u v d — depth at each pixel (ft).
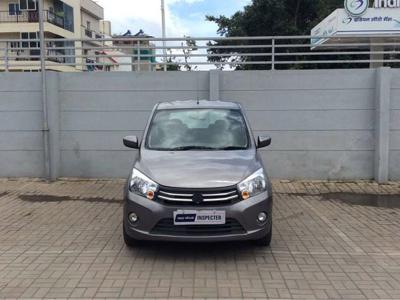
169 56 38.83
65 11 153.48
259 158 21.17
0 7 141.59
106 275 17.75
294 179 38.29
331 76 37.68
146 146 22.02
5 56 39.60
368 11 44.52
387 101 36.63
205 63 39.06
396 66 60.29
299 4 99.19
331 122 37.93
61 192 33.99
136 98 38.27
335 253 20.43
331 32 47.21
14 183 37.11
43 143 38.24
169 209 18.34
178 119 23.34
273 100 37.96
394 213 28.17
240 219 18.43
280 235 23.20
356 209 29.19
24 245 21.59
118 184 36.88
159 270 18.22
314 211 28.60
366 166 38.06
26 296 15.88
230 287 16.58
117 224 25.22
